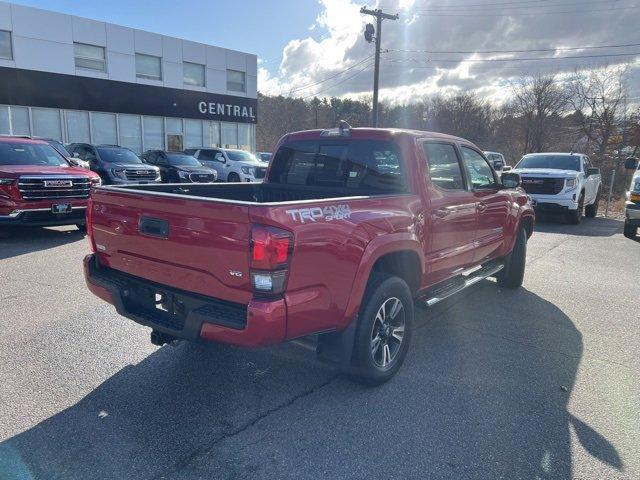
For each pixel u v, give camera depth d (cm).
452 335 482
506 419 328
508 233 588
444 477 269
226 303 299
